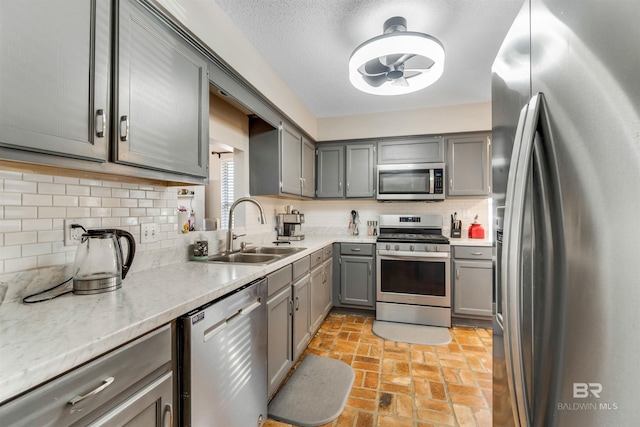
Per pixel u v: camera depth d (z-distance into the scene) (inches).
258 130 104.2
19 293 39.7
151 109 46.5
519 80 34.3
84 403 27.0
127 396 31.7
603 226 20.4
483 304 112.3
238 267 62.4
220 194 118.0
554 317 25.7
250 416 54.8
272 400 68.9
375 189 135.0
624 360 18.6
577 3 23.1
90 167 38.2
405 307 117.5
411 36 62.9
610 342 19.7
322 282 110.1
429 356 89.9
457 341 100.8
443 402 68.1
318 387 73.9
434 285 114.7
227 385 47.6
